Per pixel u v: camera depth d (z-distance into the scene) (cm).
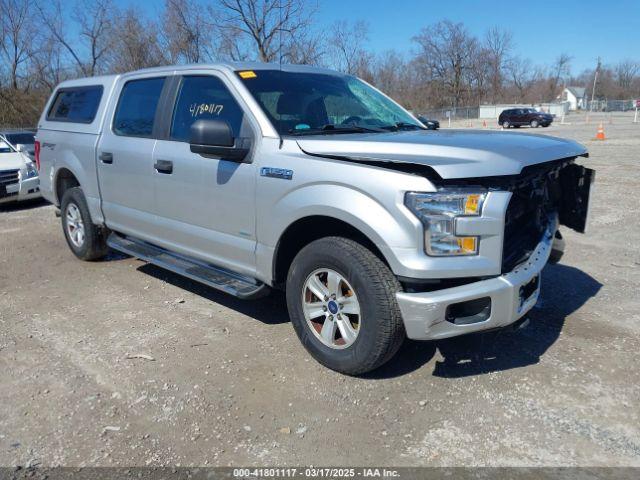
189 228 448
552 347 392
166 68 484
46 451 292
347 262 332
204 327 441
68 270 604
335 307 352
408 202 306
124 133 517
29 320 464
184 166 438
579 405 322
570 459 277
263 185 376
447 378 354
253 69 427
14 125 3394
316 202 341
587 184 416
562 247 434
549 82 9375
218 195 413
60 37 3359
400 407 325
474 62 7431
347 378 357
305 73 458
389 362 376
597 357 376
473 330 314
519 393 336
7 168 973
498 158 304
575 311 454
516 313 320
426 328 307
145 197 489
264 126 384
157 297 512
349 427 307
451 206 303
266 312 470
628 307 460
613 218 782
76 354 399
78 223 618
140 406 331
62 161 606
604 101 8600
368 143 339
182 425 312
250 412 323
